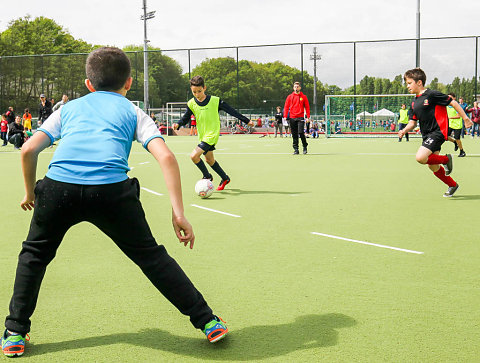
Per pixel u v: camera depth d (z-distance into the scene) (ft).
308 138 92.12
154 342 8.42
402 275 11.97
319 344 8.27
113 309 9.89
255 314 9.60
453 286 11.17
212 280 11.68
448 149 55.36
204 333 8.23
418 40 102.99
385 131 103.50
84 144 7.52
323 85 111.86
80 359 7.82
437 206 21.08
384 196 23.86
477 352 7.94
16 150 61.41
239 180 30.35
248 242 15.30
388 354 7.89
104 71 8.10
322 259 13.39
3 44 205.26
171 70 134.00
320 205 21.59
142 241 7.72
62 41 234.38
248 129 117.70
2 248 14.87
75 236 15.92
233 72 116.98
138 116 7.91
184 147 65.98
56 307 10.01
